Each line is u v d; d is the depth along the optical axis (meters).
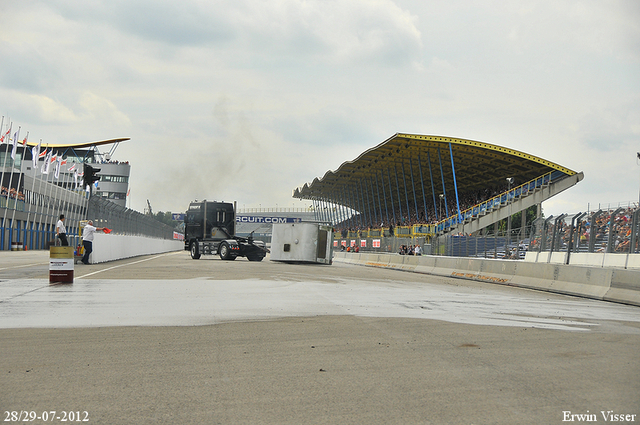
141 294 12.62
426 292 15.21
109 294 12.49
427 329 8.37
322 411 4.32
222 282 16.50
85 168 26.86
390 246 54.91
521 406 4.48
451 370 5.71
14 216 61.16
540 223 32.75
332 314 9.90
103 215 29.38
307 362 6.04
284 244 32.47
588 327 9.00
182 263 28.34
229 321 8.90
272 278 18.77
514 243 36.50
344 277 20.92
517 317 10.11
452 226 59.41
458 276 24.56
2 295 12.05
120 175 116.00
